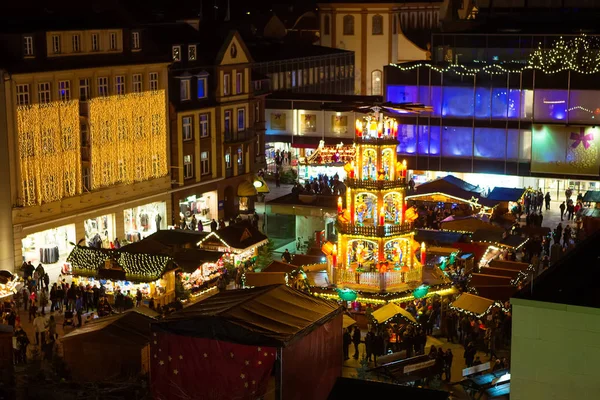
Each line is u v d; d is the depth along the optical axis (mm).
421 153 92750
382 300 55375
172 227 71250
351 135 98438
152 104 75438
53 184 66375
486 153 90875
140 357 42688
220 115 83562
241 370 36062
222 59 83312
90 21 70625
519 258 69938
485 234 66562
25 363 43750
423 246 58594
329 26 136000
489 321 51906
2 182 62562
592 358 26516
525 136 89250
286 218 76250
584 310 26297
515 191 78812
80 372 43156
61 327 54688
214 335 36094
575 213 80375
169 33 82250
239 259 64500
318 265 62000
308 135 99875
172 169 78688
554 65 87938
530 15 102438
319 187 87500
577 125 87500
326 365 39312
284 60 109562
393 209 58594
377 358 47719
